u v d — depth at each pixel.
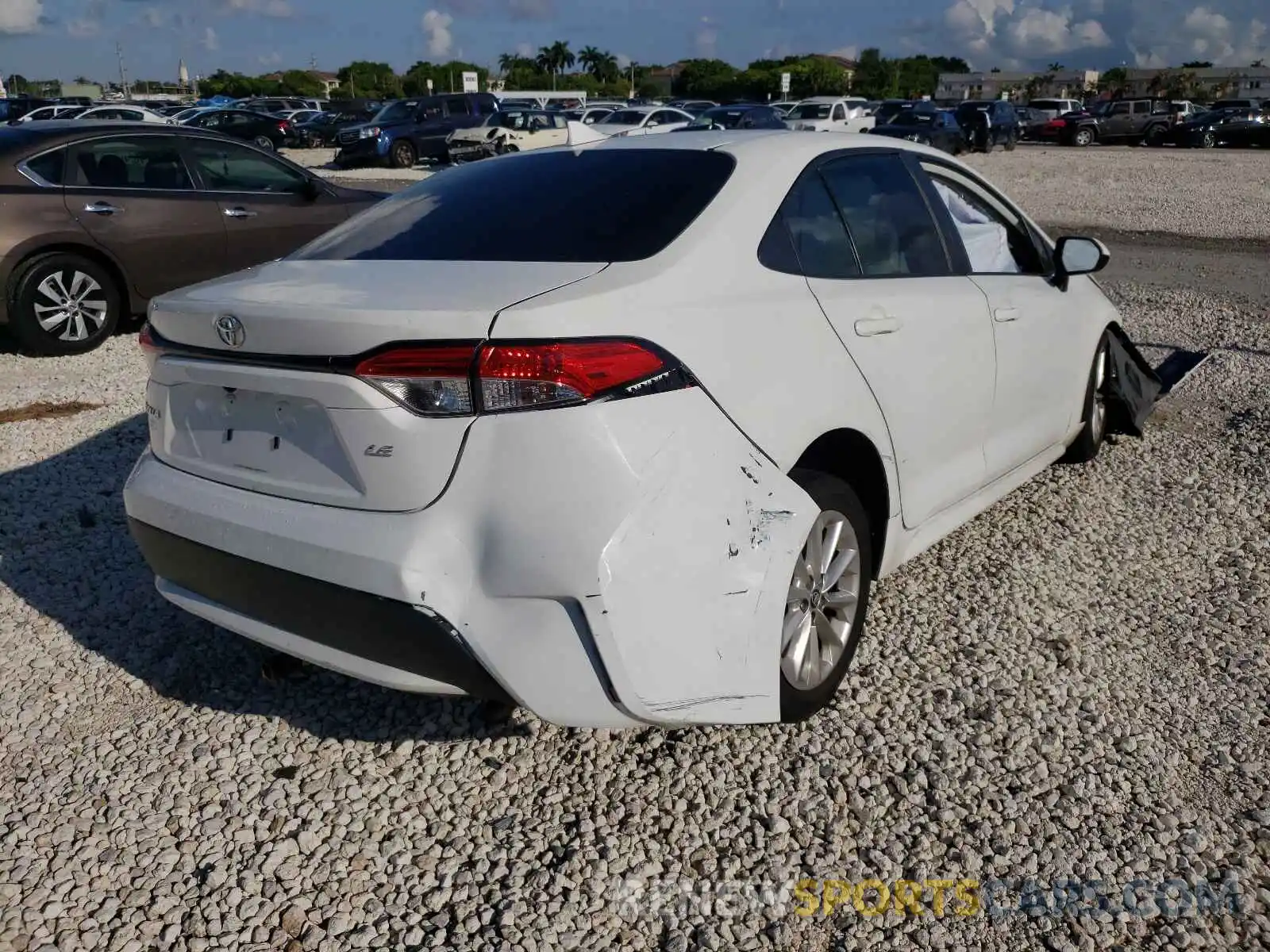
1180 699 3.27
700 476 2.50
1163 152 35.06
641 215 2.93
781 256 3.03
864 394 3.12
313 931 2.40
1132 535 4.45
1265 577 4.07
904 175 3.75
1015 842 2.67
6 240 7.39
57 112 30.48
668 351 2.52
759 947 2.37
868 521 3.24
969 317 3.72
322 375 2.46
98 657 3.54
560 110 28.02
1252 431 5.76
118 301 8.05
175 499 2.83
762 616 2.62
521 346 2.33
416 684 2.53
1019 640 3.60
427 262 2.84
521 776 2.92
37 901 2.48
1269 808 2.78
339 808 2.81
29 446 5.64
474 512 2.37
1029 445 4.39
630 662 2.39
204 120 30.81
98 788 2.88
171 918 2.44
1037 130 41.78
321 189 9.02
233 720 3.19
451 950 2.35
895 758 2.98
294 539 2.53
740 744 3.04
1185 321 8.44
